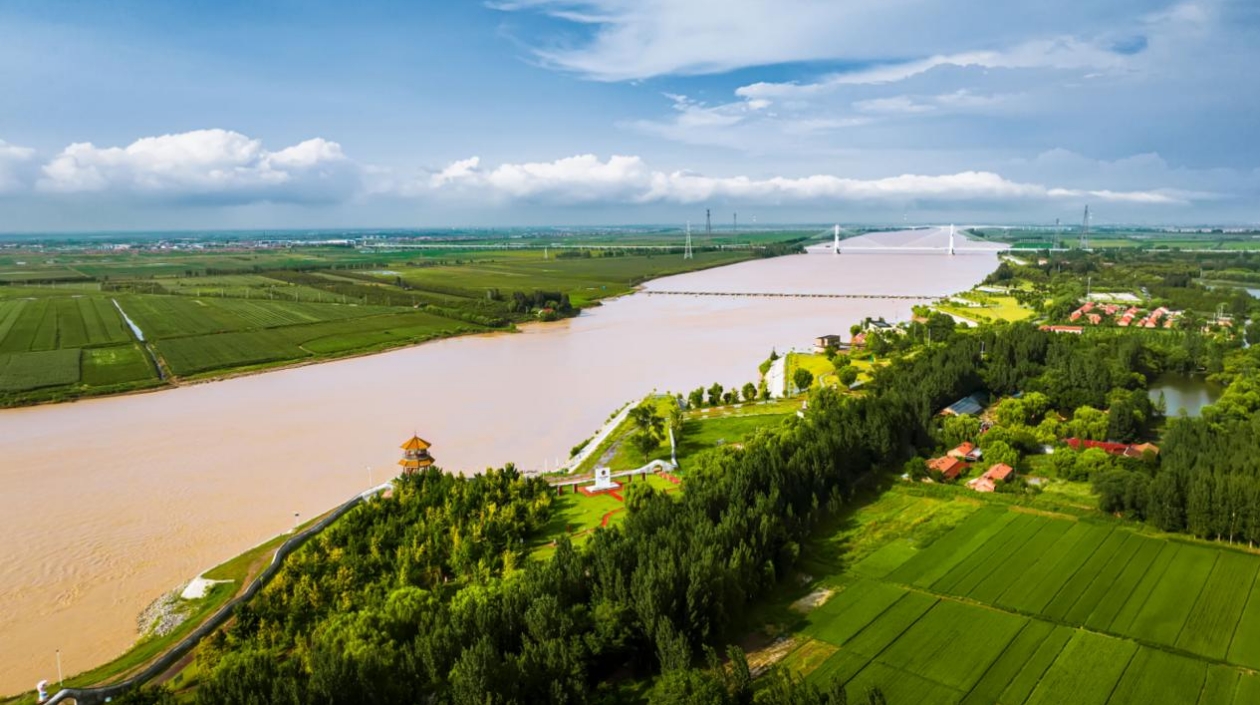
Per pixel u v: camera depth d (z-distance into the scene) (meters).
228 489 125.56
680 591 76.50
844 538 103.25
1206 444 123.56
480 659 62.19
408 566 89.19
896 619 82.06
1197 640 76.94
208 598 89.31
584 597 79.38
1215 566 92.25
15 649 81.12
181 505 119.00
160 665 74.94
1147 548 97.56
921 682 70.94
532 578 77.94
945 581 90.19
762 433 132.75
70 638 83.19
